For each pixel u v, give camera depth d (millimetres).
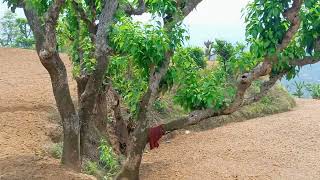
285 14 6055
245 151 9617
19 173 5965
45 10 6258
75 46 7625
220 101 6711
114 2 6410
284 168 8531
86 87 6730
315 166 8672
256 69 6449
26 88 11422
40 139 8117
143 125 6746
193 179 7836
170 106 11469
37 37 6000
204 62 9820
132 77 7637
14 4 6320
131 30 5957
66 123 6281
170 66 6910
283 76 6902
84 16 7355
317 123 12047
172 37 6211
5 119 8828
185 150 9820
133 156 6805
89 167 6891
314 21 6160
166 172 8250
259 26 5941
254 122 12320
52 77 6098
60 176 5930
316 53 6508
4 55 15148
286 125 11859
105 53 6504
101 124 8094
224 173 8172
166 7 6141
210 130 11539
